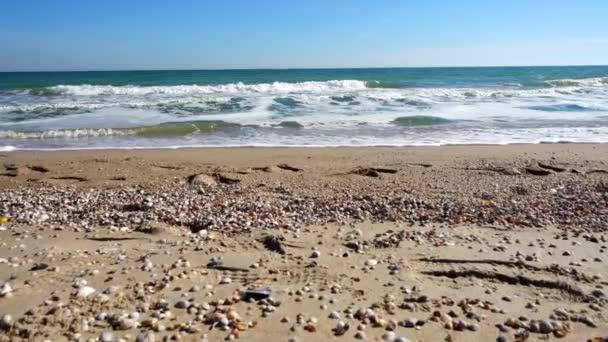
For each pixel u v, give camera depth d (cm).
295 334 69
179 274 89
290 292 82
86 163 199
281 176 178
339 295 81
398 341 67
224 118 336
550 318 75
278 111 374
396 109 389
